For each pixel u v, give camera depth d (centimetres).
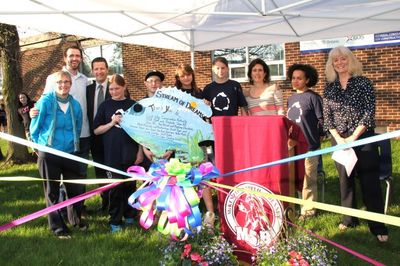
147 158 476
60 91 425
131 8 439
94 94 502
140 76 1400
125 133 450
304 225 443
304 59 1078
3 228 223
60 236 445
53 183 432
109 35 570
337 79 410
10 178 241
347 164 380
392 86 980
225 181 328
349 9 491
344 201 423
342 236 418
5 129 1477
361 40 996
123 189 461
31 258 388
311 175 481
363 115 386
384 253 377
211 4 430
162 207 253
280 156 307
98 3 412
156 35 609
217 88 485
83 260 382
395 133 200
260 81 493
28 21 449
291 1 451
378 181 391
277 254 287
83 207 530
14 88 938
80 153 485
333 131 404
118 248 409
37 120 418
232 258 309
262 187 314
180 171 265
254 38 662
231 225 329
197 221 251
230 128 322
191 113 402
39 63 1741
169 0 412
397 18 541
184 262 298
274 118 306
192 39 647
